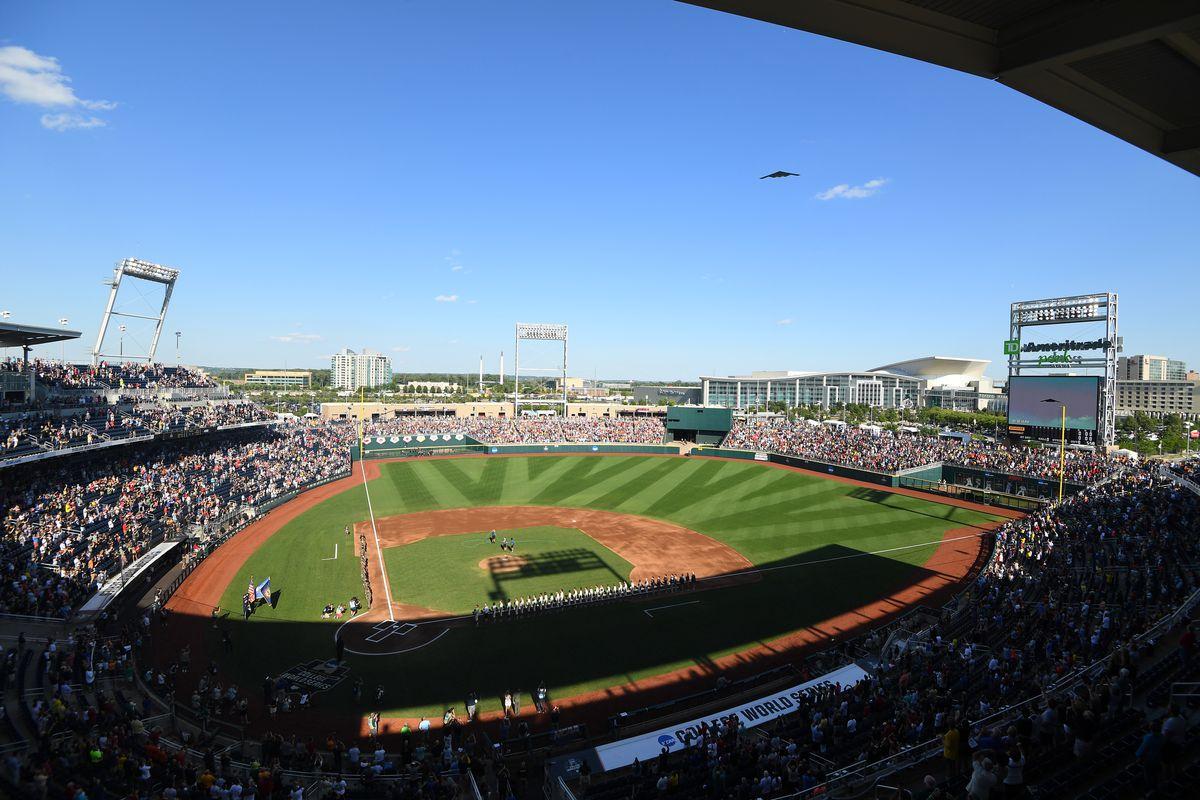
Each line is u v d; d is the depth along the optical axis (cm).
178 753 2130
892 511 6506
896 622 3697
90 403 6166
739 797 1862
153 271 8169
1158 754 1328
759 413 17975
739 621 3778
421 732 2575
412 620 3747
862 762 1919
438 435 10488
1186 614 2338
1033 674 2459
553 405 18750
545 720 2731
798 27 755
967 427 13438
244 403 9100
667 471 8800
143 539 4456
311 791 2120
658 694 2950
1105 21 702
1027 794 1390
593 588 4278
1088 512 4853
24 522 4150
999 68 829
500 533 5731
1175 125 985
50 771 1836
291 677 3044
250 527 5750
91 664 2747
